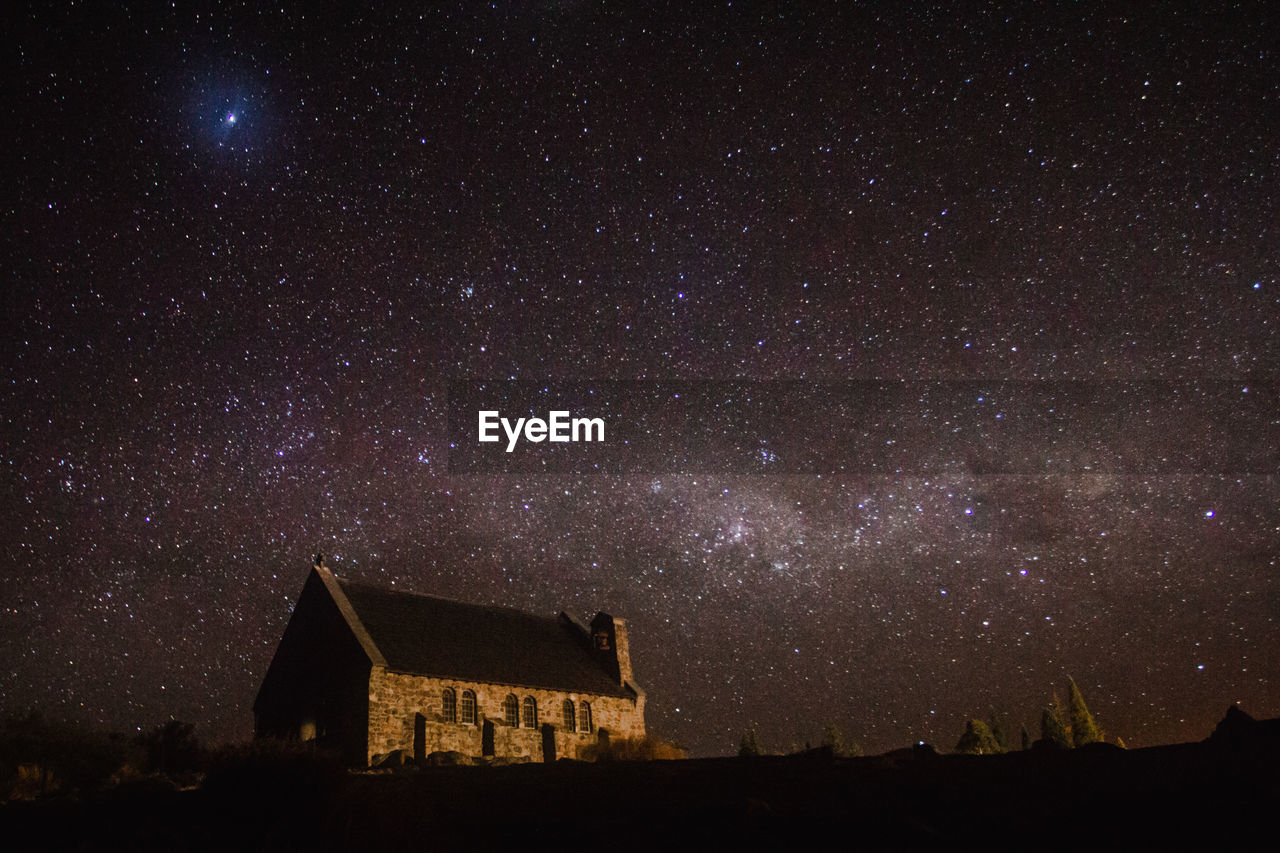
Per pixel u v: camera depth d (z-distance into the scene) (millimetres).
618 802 11438
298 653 34062
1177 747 10156
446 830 10969
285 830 11352
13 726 21969
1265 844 7734
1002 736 39281
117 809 12516
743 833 9680
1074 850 8297
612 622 41906
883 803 10305
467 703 33094
